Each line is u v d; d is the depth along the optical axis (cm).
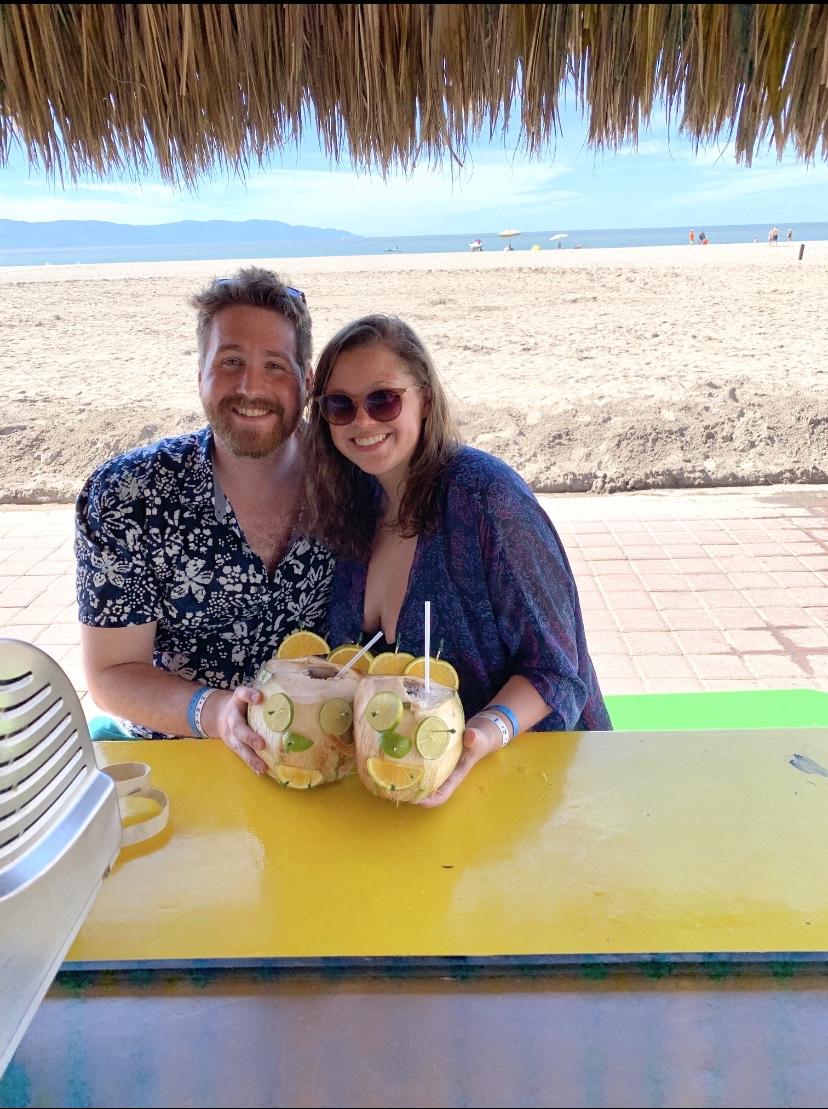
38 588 550
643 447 811
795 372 1046
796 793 145
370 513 199
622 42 115
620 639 464
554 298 1720
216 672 213
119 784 145
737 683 416
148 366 1204
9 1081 98
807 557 566
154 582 200
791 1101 93
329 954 112
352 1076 97
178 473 197
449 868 128
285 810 144
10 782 102
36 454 851
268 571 204
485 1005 105
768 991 107
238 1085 97
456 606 184
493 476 182
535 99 118
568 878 125
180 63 117
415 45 116
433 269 2448
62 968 111
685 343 1263
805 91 113
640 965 110
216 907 121
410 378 180
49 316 1638
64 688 114
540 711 173
